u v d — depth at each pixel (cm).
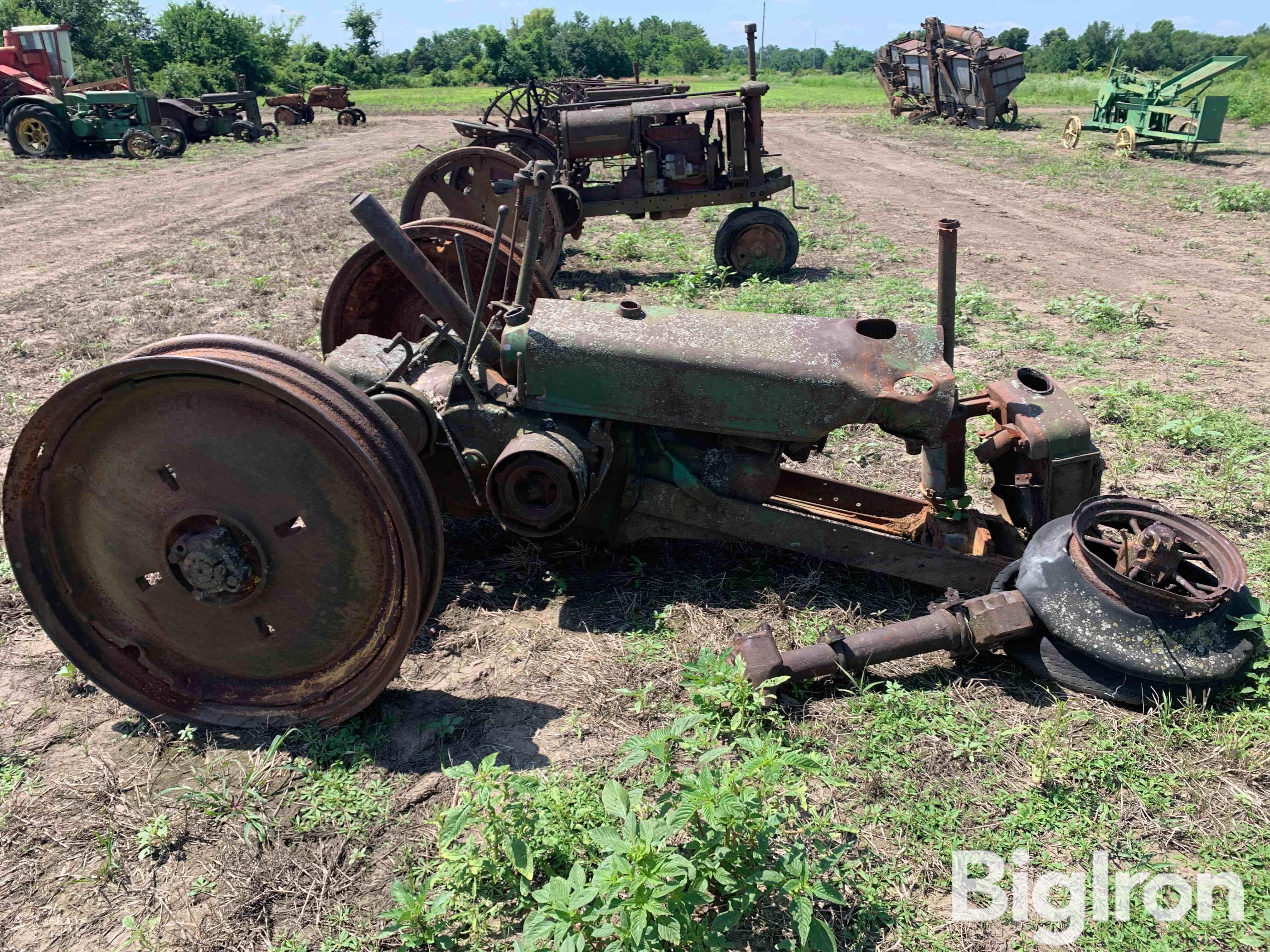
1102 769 322
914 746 338
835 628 403
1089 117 3064
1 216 1539
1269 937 261
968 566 417
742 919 266
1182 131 2123
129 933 273
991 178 1923
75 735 354
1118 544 370
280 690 358
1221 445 591
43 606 340
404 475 315
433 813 313
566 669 387
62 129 2364
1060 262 1168
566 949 240
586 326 402
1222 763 325
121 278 1097
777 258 1103
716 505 423
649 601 435
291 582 338
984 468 553
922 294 980
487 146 1188
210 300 983
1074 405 413
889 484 551
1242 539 479
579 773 324
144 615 355
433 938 265
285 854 298
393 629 338
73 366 768
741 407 393
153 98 2436
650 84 1822
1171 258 1188
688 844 271
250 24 5728
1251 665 348
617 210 1138
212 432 323
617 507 438
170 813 315
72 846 303
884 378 384
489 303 475
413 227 554
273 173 2117
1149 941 263
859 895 279
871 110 3947
